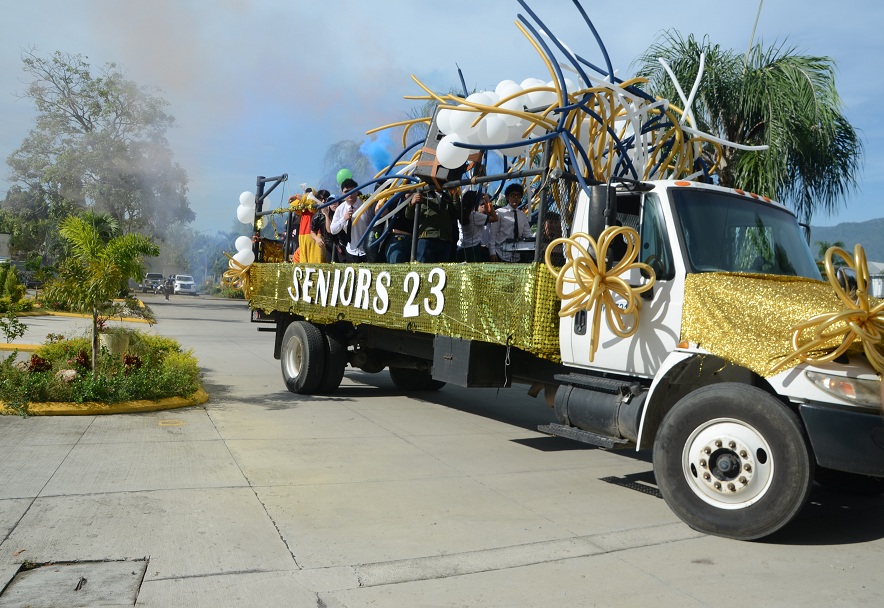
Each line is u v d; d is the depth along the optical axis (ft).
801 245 19.75
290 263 35.70
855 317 13.88
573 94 21.11
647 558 14.37
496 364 23.29
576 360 20.04
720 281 16.70
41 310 84.84
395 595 12.25
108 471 18.69
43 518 15.02
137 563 13.06
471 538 15.19
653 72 38.88
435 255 26.25
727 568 13.94
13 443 21.07
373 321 27.66
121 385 27.17
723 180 37.88
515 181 27.91
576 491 19.13
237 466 19.86
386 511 16.70
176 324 81.61
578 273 17.95
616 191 18.62
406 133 28.35
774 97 36.52
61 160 136.46
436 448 23.50
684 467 16.15
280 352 37.63
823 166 37.99
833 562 14.43
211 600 11.75
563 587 12.82
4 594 11.62
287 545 14.30
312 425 26.13
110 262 29.25
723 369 17.19
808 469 14.75
